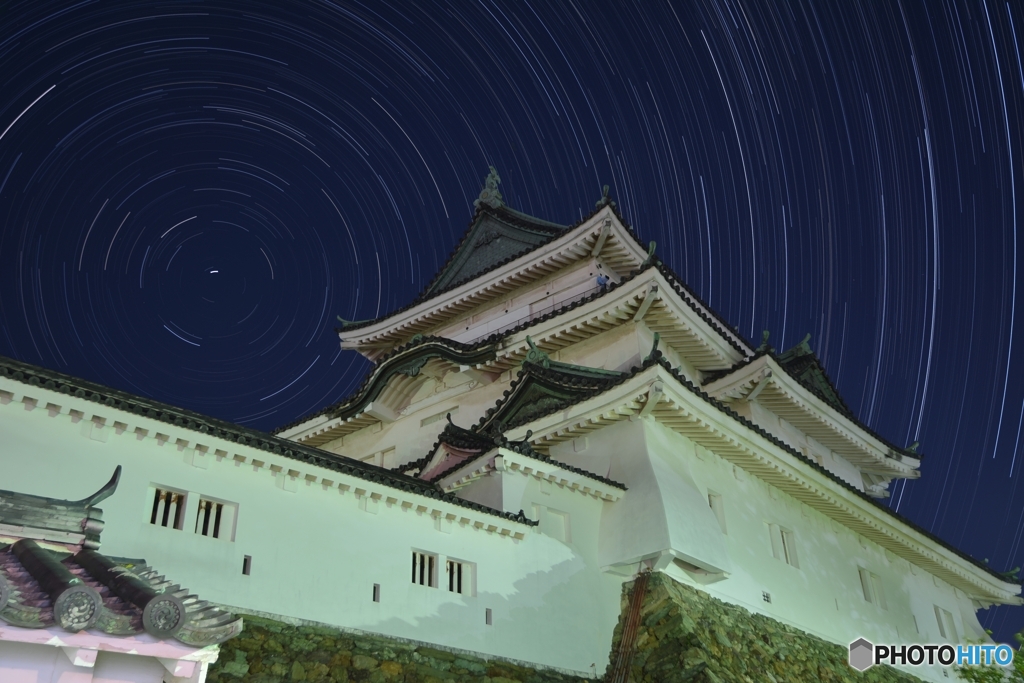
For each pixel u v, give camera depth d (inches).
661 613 767.1
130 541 555.5
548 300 1264.8
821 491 1048.8
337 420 1251.2
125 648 350.6
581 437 918.4
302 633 598.9
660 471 845.8
